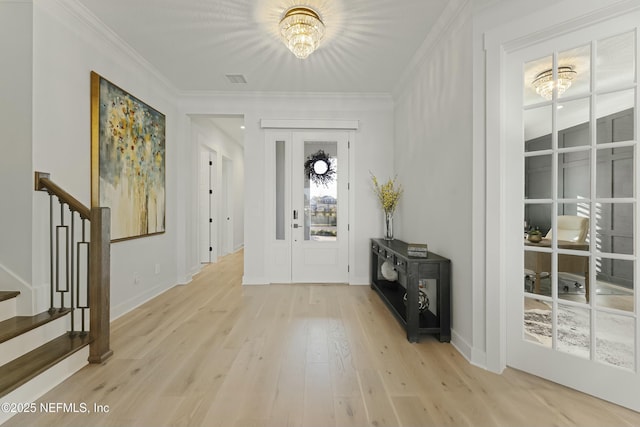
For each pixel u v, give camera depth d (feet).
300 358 7.26
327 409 5.42
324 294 12.69
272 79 12.44
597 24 5.64
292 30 7.93
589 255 5.85
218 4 7.88
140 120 10.96
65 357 6.20
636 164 5.37
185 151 14.23
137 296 11.04
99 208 6.97
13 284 6.88
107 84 9.23
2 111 6.96
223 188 22.99
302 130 14.37
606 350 5.71
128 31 9.12
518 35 6.36
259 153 14.30
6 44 6.95
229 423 5.06
